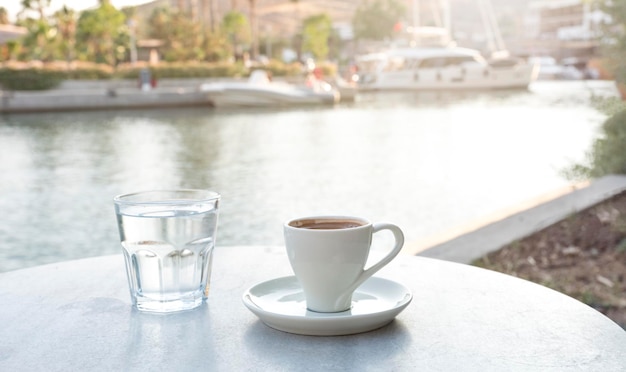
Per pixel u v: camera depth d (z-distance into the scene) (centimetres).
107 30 3809
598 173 500
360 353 87
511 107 2142
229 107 2433
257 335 94
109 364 85
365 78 3306
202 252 106
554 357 86
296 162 1073
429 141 1323
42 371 83
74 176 975
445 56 3275
